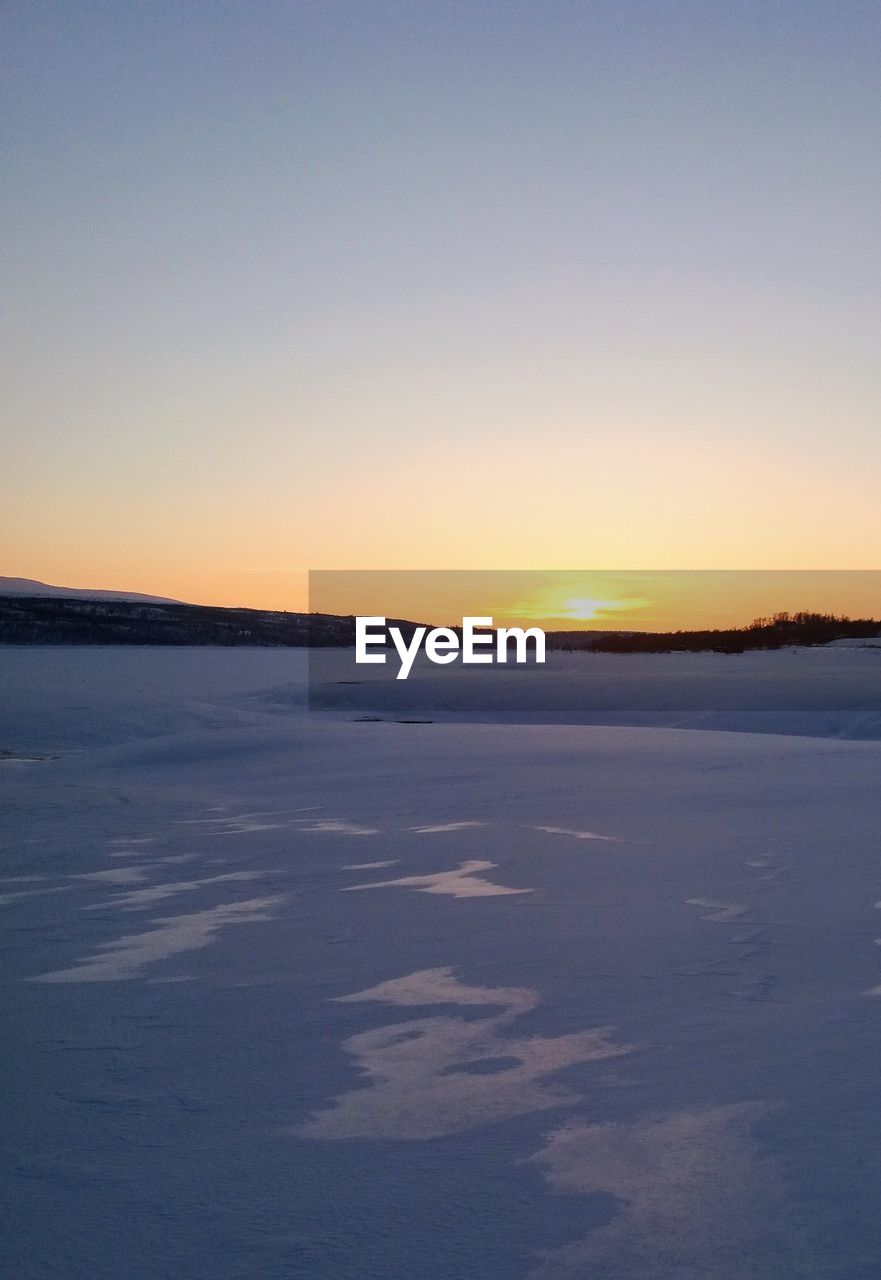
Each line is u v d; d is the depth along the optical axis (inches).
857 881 258.8
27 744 1083.9
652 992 173.0
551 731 874.1
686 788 484.4
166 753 775.7
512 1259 92.0
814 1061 135.3
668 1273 88.7
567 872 290.0
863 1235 92.7
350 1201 104.0
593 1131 117.6
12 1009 179.6
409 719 1300.4
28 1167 115.3
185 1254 95.4
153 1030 164.6
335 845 359.9
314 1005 174.9
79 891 293.9
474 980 185.6
